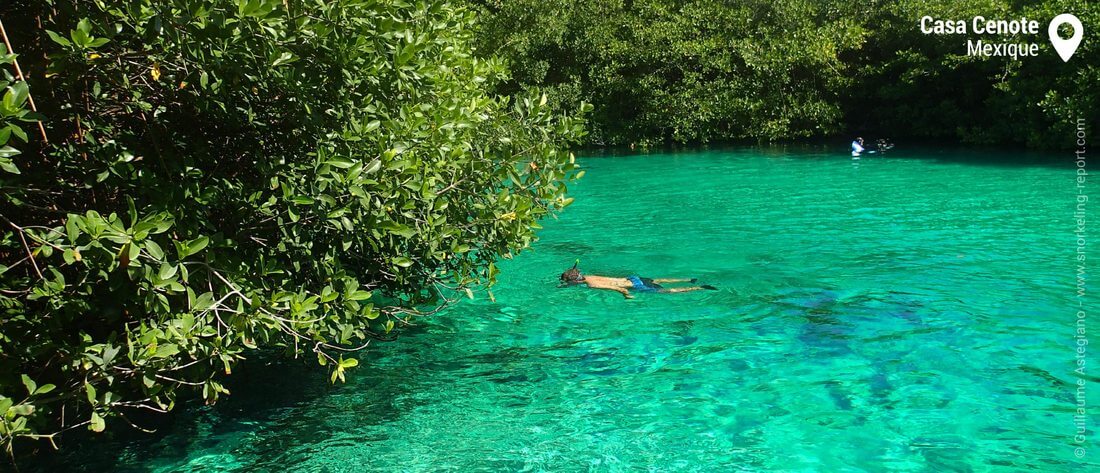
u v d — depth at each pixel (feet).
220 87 13.30
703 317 22.11
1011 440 14.05
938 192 43.14
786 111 77.51
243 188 15.44
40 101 13.61
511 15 84.23
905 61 71.26
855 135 79.66
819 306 22.61
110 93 15.52
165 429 15.66
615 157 71.82
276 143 16.57
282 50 13.28
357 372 18.69
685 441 14.61
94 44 11.33
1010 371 17.16
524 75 82.23
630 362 18.85
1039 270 25.58
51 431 15.40
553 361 19.11
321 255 16.58
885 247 30.01
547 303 24.14
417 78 16.22
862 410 15.57
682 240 33.17
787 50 75.92
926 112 71.97
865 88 76.89
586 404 16.48
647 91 80.33
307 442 14.99
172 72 14.07
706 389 16.99
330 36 13.64
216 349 12.64
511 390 17.39
